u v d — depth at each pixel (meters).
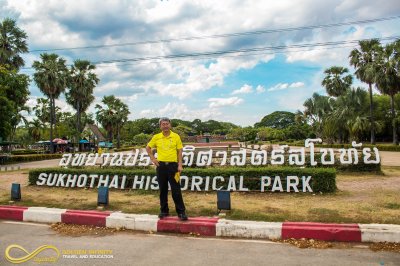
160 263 4.23
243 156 11.75
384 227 5.06
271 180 9.04
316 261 4.21
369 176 12.41
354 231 4.98
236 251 4.66
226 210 6.48
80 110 48.78
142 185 9.78
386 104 51.66
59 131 70.38
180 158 5.99
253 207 7.00
